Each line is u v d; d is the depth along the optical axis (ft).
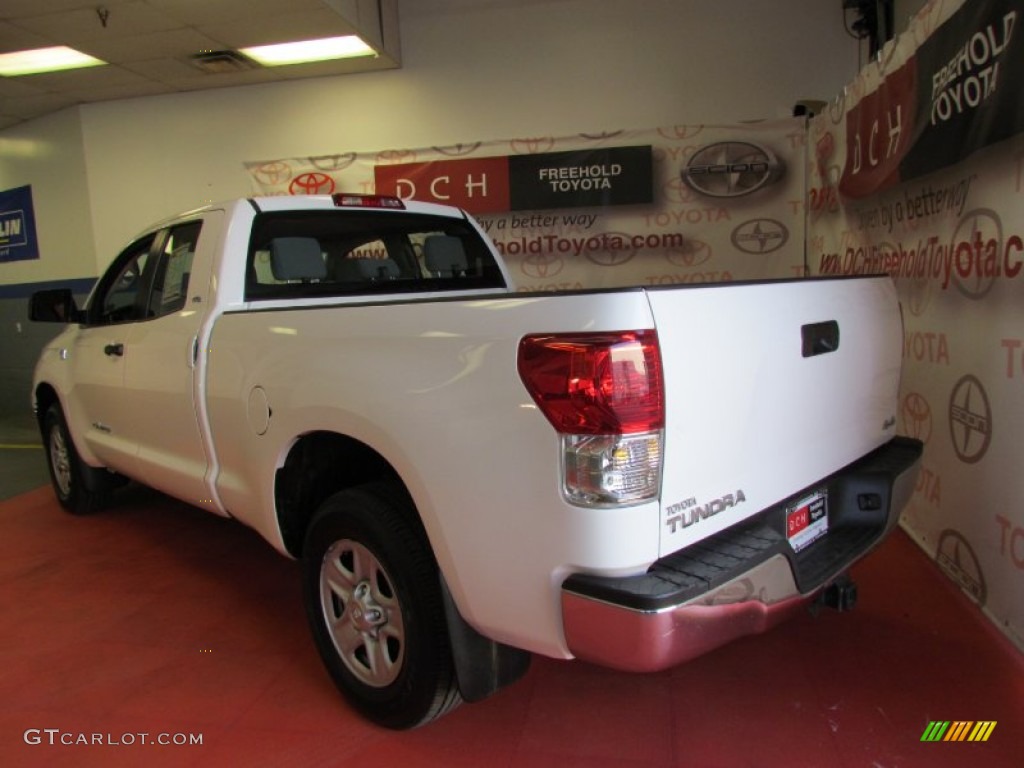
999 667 9.02
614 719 8.30
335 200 11.35
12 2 18.52
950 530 11.37
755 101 22.15
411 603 7.31
